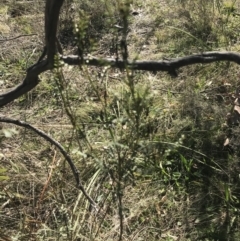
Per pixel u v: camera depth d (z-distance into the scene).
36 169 3.23
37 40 4.71
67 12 4.93
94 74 4.03
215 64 4.04
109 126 1.92
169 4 5.16
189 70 4.04
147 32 4.77
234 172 3.07
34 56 4.49
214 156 3.24
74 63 1.70
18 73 4.29
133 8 5.18
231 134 3.31
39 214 2.90
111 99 3.46
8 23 5.05
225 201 2.90
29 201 2.99
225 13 4.92
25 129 3.56
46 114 3.79
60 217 2.87
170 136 3.35
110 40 4.58
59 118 3.72
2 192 3.03
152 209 2.93
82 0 5.05
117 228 2.79
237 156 3.18
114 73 4.03
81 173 3.10
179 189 3.03
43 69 1.75
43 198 2.99
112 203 2.91
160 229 2.82
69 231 2.68
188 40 4.53
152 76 4.02
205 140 3.30
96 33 4.70
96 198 2.93
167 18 4.88
